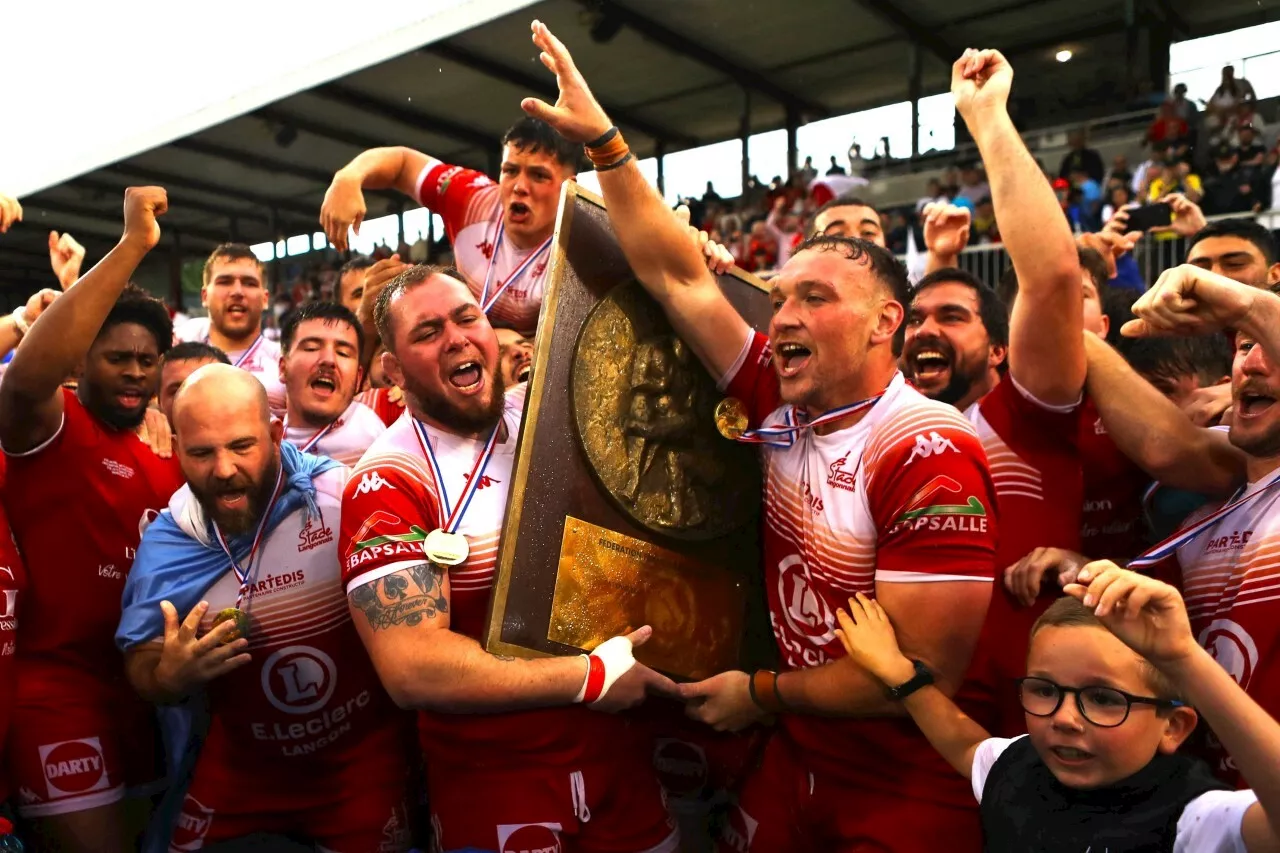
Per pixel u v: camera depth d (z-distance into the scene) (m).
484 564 2.39
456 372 2.42
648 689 2.41
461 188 4.05
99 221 18.75
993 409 2.57
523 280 3.72
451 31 11.99
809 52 14.24
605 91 15.16
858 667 2.23
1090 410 2.77
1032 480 2.50
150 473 3.20
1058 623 1.85
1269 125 12.27
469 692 2.22
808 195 14.66
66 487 3.02
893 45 14.23
